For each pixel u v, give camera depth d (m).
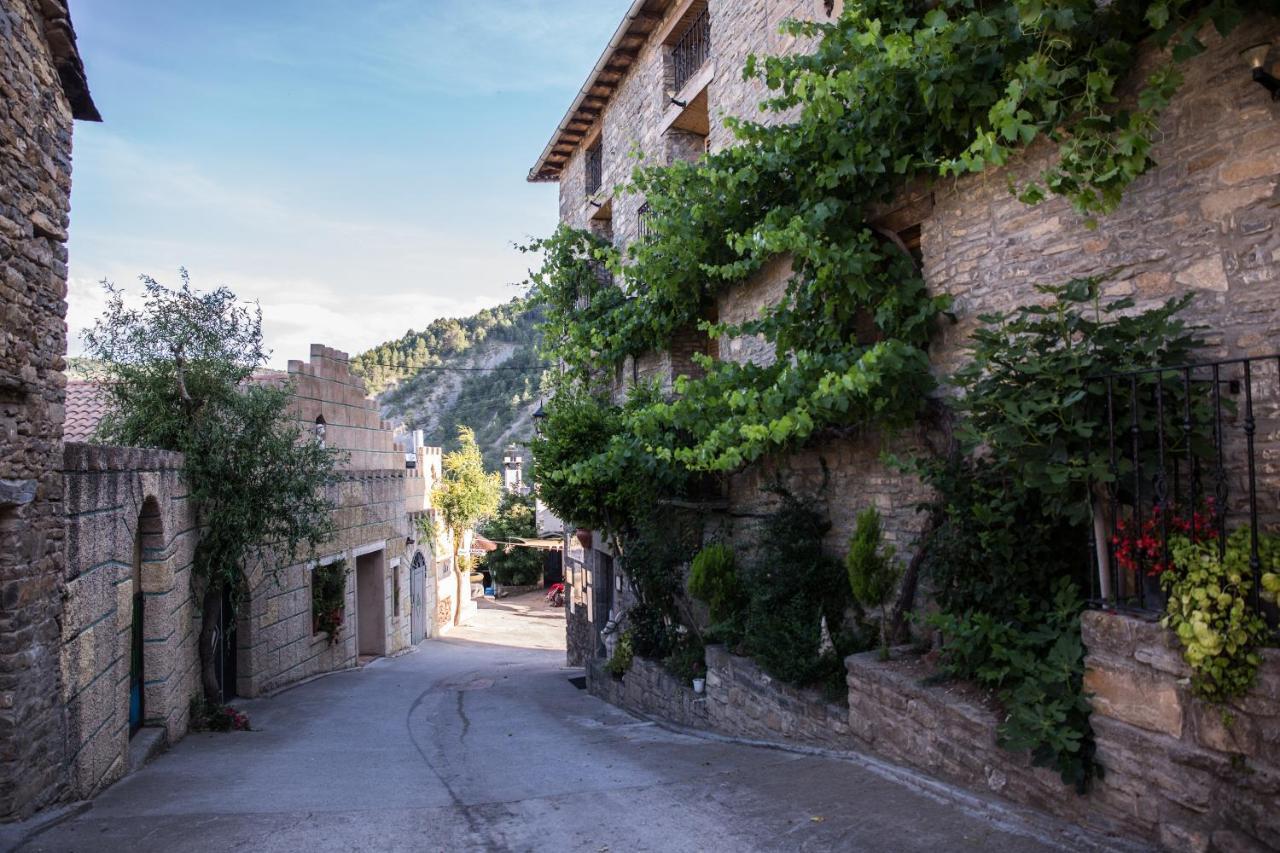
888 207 6.64
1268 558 3.48
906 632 6.56
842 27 6.12
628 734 8.80
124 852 4.46
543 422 13.44
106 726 6.24
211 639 9.66
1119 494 4.34
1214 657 3.35
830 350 6.95
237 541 9.48
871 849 4.02
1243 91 4.23
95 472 6.02
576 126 15.94
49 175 5.30
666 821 4.87
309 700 11.98
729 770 6.15
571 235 13.80
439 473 28.11
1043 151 5.32
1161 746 3.63
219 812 5.39
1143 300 4.71
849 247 6.33
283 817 5.25
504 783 6.41
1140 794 3.74
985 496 5.16
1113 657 3.91
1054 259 5.25
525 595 39.84
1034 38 4.87
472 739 8.88
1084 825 4.01
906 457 6.67
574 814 5.20
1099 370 4.20
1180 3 4.15
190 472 9.02
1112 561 4.23
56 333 5.38
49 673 5.23
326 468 10.84
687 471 9.78
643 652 11.16
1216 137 4.35
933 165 5.77
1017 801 4.42
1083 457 4.16
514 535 40.03
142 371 9.05
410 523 21.95
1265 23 4.12
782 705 7.12
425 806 5.59
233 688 11.81
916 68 5.41
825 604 7.45
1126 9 4.46
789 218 6.89
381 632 18.89
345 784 6.46
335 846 4.58
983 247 5.80
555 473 10.33
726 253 9.30
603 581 15.61
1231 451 4.22
